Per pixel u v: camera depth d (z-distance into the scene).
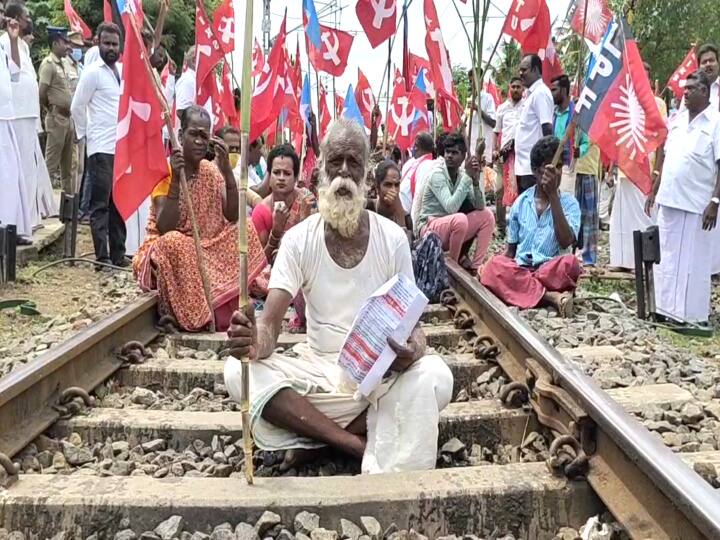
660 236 7.15
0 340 5.87
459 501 2.91
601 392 3.15
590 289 8.36
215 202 5.95
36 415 3.64
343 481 3.03
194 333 5.64
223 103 10.45
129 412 3.91
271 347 3.44
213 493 2.92
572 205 6.86
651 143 5.86
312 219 3.67
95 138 8.66
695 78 6.96
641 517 2.63
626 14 6.04
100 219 8.80
